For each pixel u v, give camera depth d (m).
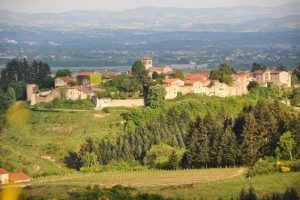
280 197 185.75
